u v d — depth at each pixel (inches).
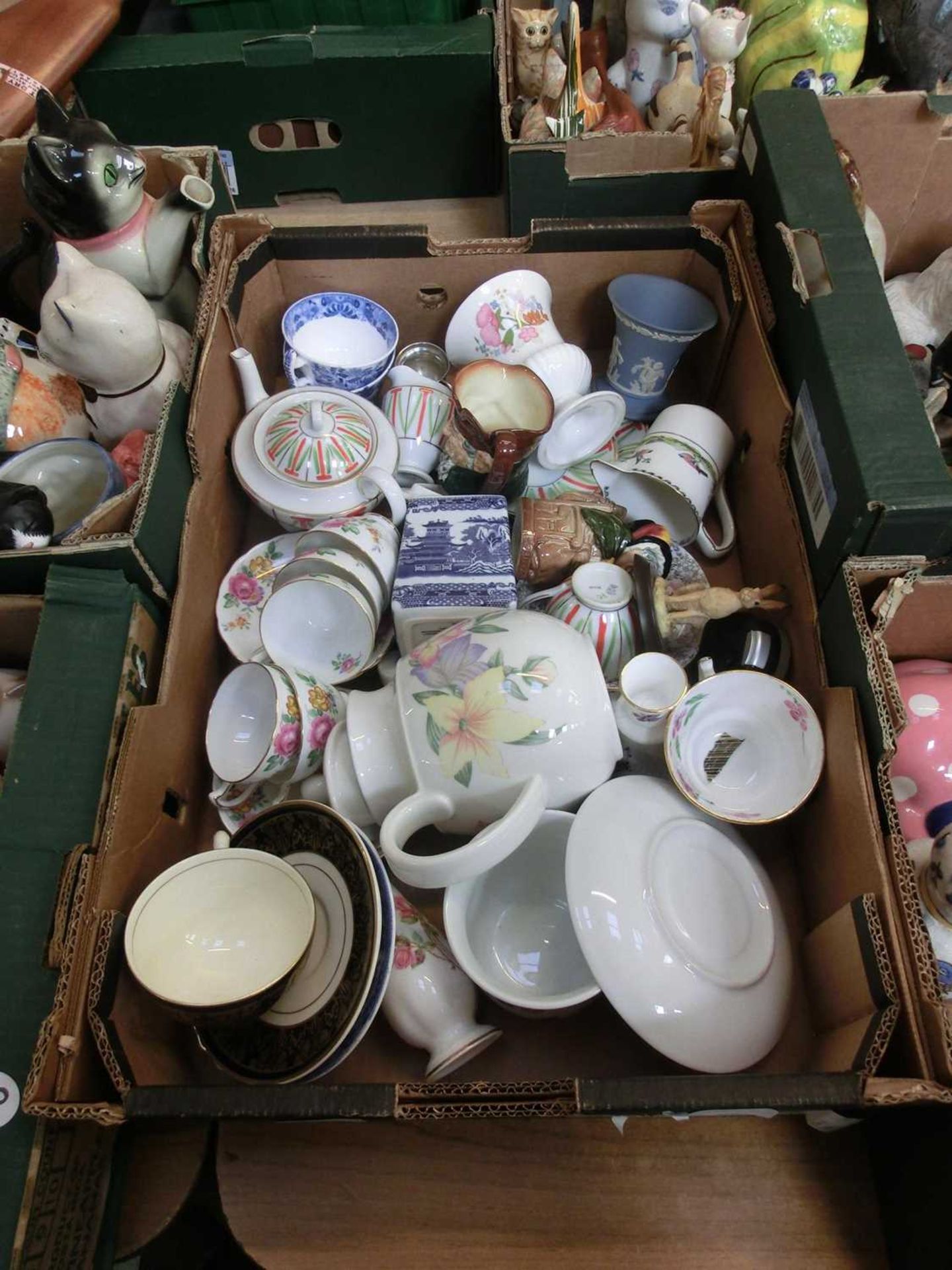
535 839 27.0
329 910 24.0
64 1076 21.3
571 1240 24.4
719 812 25.5
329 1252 24.3
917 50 39.7
